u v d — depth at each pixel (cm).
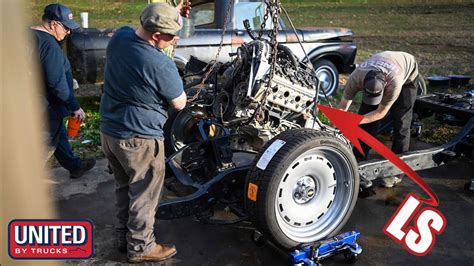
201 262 329
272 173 299
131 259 317
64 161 457
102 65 621
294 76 360
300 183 324
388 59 405
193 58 488
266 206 302
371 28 1664
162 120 302
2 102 189
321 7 2331
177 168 392
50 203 412
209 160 400
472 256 341
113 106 294
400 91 432
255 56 349
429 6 2334
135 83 282
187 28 404
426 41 1398
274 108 365
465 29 1634
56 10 381
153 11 275
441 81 786
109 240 357
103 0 1992
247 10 678
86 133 595
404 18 1938
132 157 298
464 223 388
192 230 374
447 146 445
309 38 740
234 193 352
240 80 367
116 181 332
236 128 387
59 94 393
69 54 607
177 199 328
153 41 285
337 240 323
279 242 317
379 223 388
